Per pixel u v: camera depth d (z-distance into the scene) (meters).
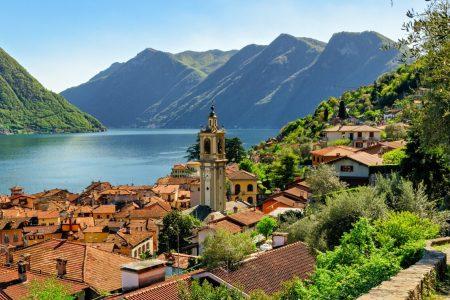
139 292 28.92
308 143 155.00
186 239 86.81
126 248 91.69
